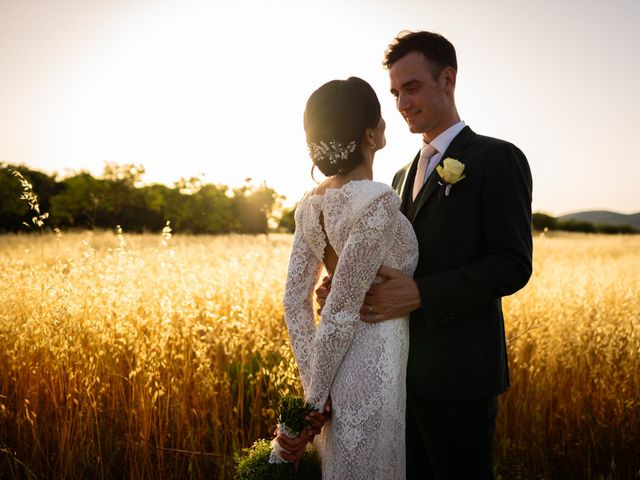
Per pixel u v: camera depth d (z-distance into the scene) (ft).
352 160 5.93
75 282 10.98
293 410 5.63
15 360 9.35
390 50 7.27
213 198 94.27
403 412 6.07
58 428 8.66
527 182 6.57
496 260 6.12
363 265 5.48
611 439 9.78
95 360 9.72
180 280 12.89
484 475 6.67
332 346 5.57
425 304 5.95
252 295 13.66
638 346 10.44
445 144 7.15
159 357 9.43
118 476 8.88
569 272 20.67
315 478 6.06
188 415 9.77
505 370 7.19
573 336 11.57
